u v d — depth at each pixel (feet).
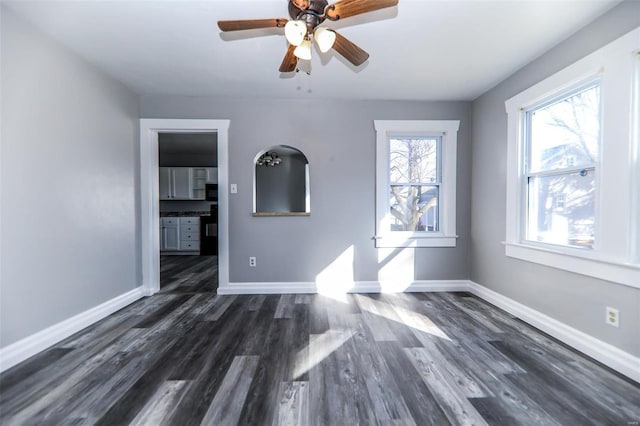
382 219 10.60
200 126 10.27
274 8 5.75
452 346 6.54
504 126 8.85
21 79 6.03
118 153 9.04
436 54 7.42
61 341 6.80
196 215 22.20
